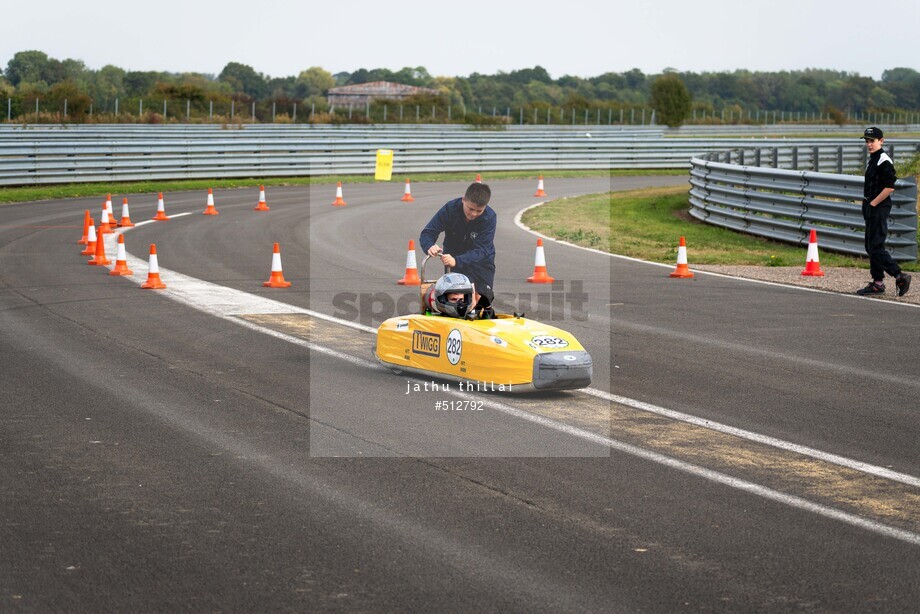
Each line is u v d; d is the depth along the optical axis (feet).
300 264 67.00
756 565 20.03
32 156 121.29
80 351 39.93
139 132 171.32
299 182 141.59
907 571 19.81
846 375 36.45
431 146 156.97
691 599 18.52
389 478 25.12
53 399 32.60
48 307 49.90
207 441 28.17
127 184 129.29
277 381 35.22
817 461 26.71
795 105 530.27
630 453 27.27
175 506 23.15
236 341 42.16
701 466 26.22
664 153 172.65
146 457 26.73
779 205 77.92
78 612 17.97
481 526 21.98
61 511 22.82
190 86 263.08
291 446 27.73
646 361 38.65
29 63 425.28
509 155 163.12
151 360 38.45
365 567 19.84
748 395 33.55
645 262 68.85
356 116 246.47
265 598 18.49
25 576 19.42
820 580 19.36
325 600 18.42
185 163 135.85
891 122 362.94
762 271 64.03
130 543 21.02
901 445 28.12
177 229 86.89
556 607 18.16
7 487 24.39
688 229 87.20
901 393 33.91
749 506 23.35
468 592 18.75
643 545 21.01
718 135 268.00
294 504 23.30
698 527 22.02
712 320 47.29
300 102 272.10
